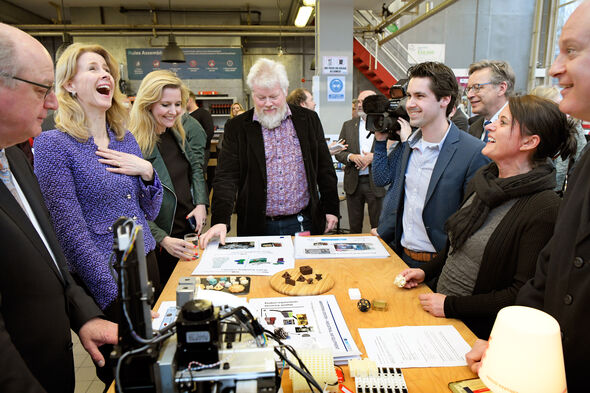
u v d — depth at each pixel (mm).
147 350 577
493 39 8195
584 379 799
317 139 2115
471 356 874
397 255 1626
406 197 1719
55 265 964
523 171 1178
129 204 1331
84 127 1242
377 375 833
